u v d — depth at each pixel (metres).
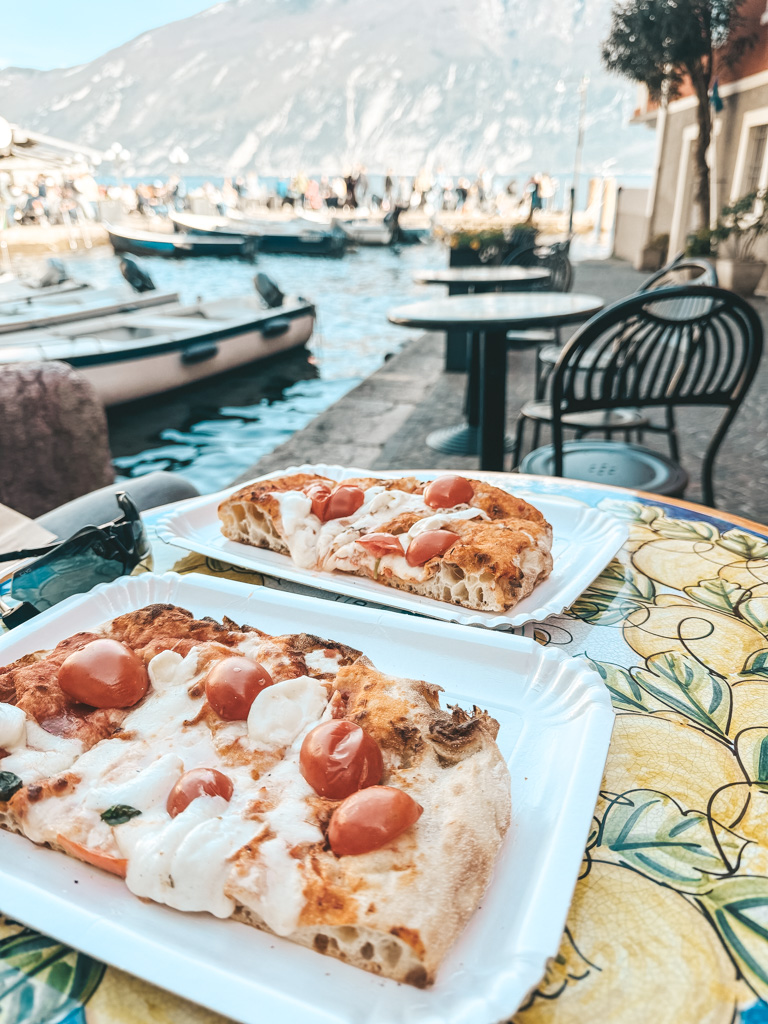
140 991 0.69
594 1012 0.66
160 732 0.96
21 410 3.91
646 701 1.14
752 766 0.99
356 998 0.64
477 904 0.72
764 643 1.29
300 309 12.70
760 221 12.21
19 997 0.68
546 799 0.87
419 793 0.84
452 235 9.56
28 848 0.83
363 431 6.69
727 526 1.81
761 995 0.68
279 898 0.70
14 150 11.90
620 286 15.36
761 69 12.85
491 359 4.70
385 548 1.48
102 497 2.30
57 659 1.08
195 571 1.64
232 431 8.97
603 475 3.00
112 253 28.92
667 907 0.78
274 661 1.06
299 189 45.16
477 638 1.17
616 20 13.55
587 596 1.48
